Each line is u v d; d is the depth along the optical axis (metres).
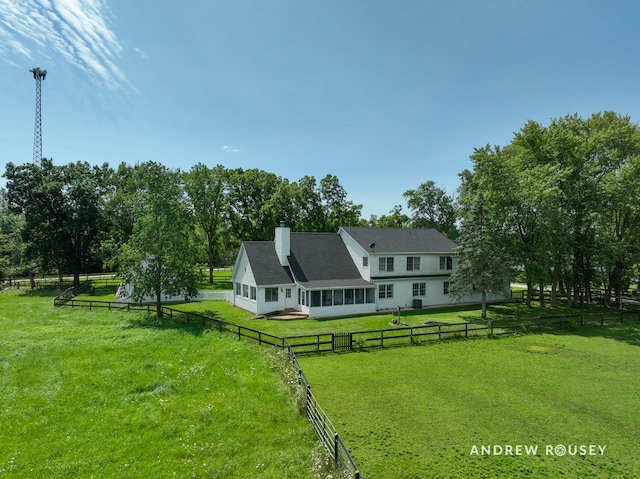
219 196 52.62
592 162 32.66
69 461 9.12
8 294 40.16
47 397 12.47
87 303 33.19
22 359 16.12
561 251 30.50
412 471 8.95
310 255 33.12
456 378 15.28
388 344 20.69
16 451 9.45
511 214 30.62
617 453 9.83
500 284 27.98
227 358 16.69
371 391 13.87
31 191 42.22
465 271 28.91
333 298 29.55
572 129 35.25
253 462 9.27
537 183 28.80
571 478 8.78
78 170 46.59
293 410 11.87
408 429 11.02
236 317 28.28
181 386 13.62
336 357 18.31
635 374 15.89
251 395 12.96
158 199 26.55
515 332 23.56
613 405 12.76
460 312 31.27
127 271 26.83
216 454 9.61
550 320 26.36
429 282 34.50
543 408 12.48
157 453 9.58
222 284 52.28
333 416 11.84
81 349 17.80
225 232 51.56
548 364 17.22
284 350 17.34
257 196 54.88
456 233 67.62
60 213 45.12
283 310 30.09
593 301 38.22
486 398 13.27
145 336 20.41
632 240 33.06
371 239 34.84
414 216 70.25
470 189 35.53
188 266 27.50
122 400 12.43
